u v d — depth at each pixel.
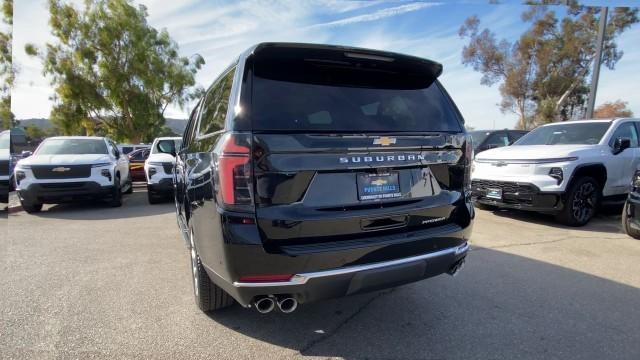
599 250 4.78
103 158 8.18
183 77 30.22
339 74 2.59
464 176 2.86
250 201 2.12
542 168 5.83
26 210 7.95
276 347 2.62
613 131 6.54
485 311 3.14
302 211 2.20
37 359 2.46
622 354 2.53
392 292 3.51
